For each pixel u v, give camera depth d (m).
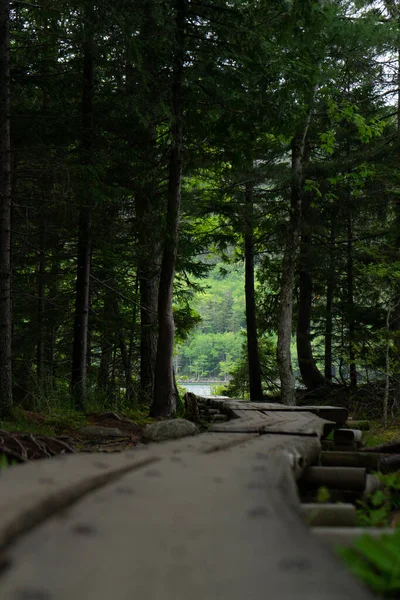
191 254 21.48
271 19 15.16
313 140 24.33
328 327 25.98
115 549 1.76
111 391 19.36
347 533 2.55
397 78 23.28
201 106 15.59
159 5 13.71
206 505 2.45
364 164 20.08
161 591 1.40
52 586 1.41
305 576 1.50
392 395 20.28
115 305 22.45
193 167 17.06
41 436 7.56
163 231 15.48
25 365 19.20
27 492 2.42
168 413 15.10
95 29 13.24
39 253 18.86
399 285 21.30
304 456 5.55
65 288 22.48
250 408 12.30
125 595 1.36
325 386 25.11
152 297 19.98
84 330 16.30
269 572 1.54
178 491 2.77
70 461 3.73
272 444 5.41
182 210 21.42
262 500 2.56
